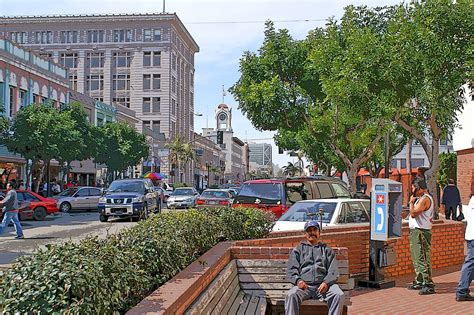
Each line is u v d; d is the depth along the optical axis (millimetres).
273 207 15539
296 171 99250
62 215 32875
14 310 3303
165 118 93562
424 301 9320
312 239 7031
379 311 8523
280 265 7934
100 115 61688
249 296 7715
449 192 20312
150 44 93500
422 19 16828
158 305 4047
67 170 42156
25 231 22344
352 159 29922
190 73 115188
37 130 34438
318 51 25500
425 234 10219
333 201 12867
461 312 8477
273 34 28641
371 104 19219
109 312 3764
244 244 9094
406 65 17484
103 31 94188
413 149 80125
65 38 94500
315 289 6859
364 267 11133
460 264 13945
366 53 19203
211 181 133125
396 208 10555
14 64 42031
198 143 118438
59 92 50688
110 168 53875
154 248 5605
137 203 26797
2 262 13562
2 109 32781
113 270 4133
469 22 16047
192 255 7379
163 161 88875
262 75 28578
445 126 20578
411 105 20703
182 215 8570
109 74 93750
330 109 28672
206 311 5277
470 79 15930
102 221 27203
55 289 3375
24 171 43906
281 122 28641
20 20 93875
